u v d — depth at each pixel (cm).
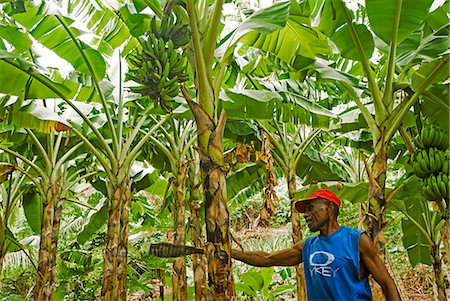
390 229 1122
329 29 445
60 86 494
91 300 888
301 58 501
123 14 474
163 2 439
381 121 417
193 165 677
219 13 333
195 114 323
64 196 779
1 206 780
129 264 843
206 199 313
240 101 552
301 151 710
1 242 680
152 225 1019
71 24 497
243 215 1570
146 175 833
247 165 842
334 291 295
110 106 695
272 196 447
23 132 671
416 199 616
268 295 783
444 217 414
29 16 485
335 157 904
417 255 689
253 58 589
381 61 547
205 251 304
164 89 316
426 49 423
